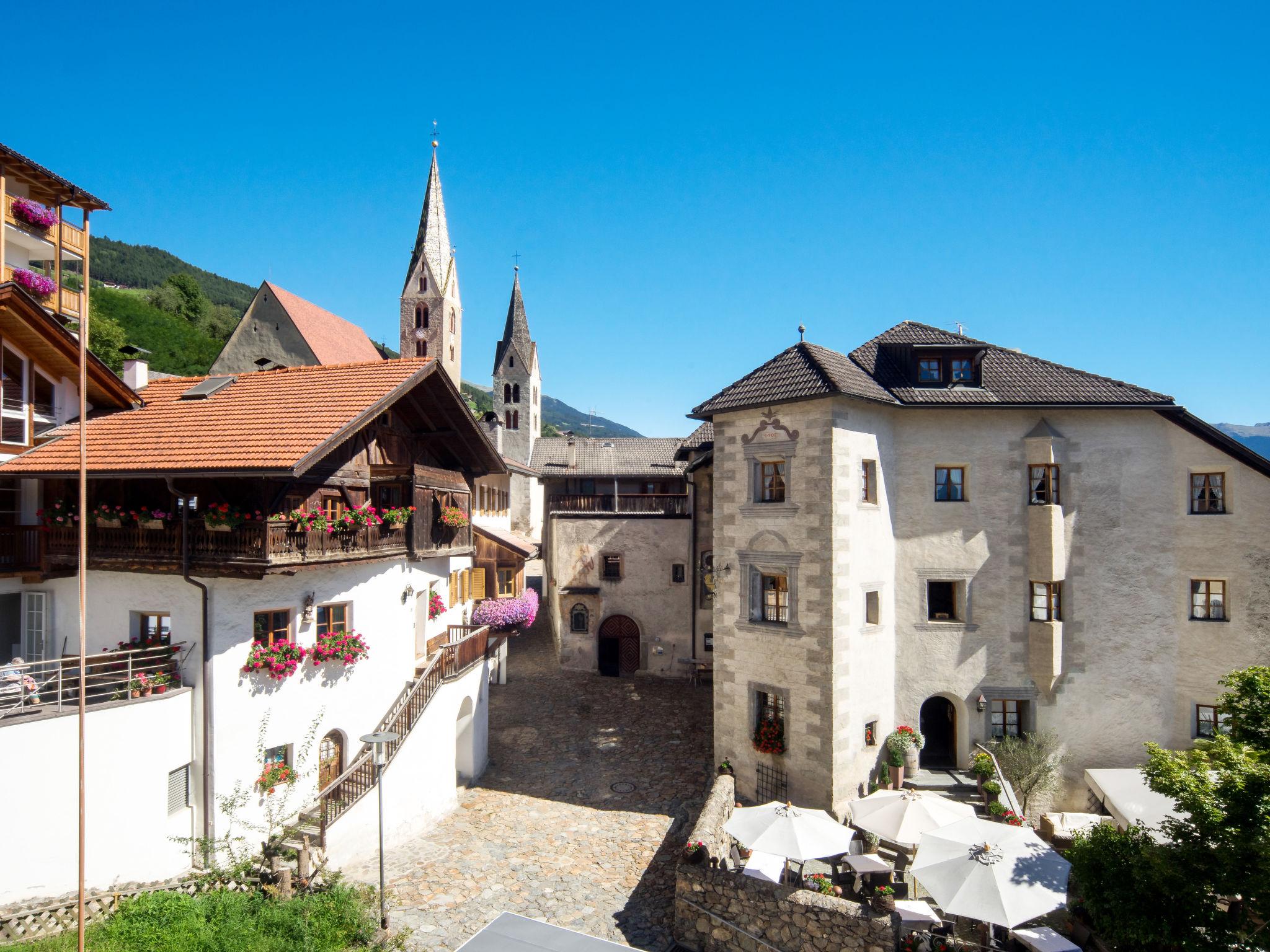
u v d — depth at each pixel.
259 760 15.18
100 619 15.39
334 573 16.77
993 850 13.13
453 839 17.64
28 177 22.70
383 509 18.02
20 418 16.58
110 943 11.45
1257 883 10.88
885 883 15.18
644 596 31.88
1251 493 19.03
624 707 27.52
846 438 18.59
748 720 19.67
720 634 20.39
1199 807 11.65
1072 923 13.98
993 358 22.27
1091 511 20.12
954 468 20.55
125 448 15.63
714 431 20.75
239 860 14.20
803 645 18.58
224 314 92.25
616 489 36.38
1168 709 19.70
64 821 12.45
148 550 14.85
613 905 14.97
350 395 16.89
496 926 12.55
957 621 20.28
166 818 13.87
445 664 19.44
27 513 16.66
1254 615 18.91
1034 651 19.86
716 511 20.66
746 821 14.96
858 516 18.91
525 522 51.62
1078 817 17.45
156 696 13.77
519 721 25.95
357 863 16.14
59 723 12.46
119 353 50.25
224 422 16.27
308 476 15.87
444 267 58.72
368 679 17.69
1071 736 19.94
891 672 19.97
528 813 19.02
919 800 15.22
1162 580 19.84
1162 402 19.61
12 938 11.60
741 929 13.70
